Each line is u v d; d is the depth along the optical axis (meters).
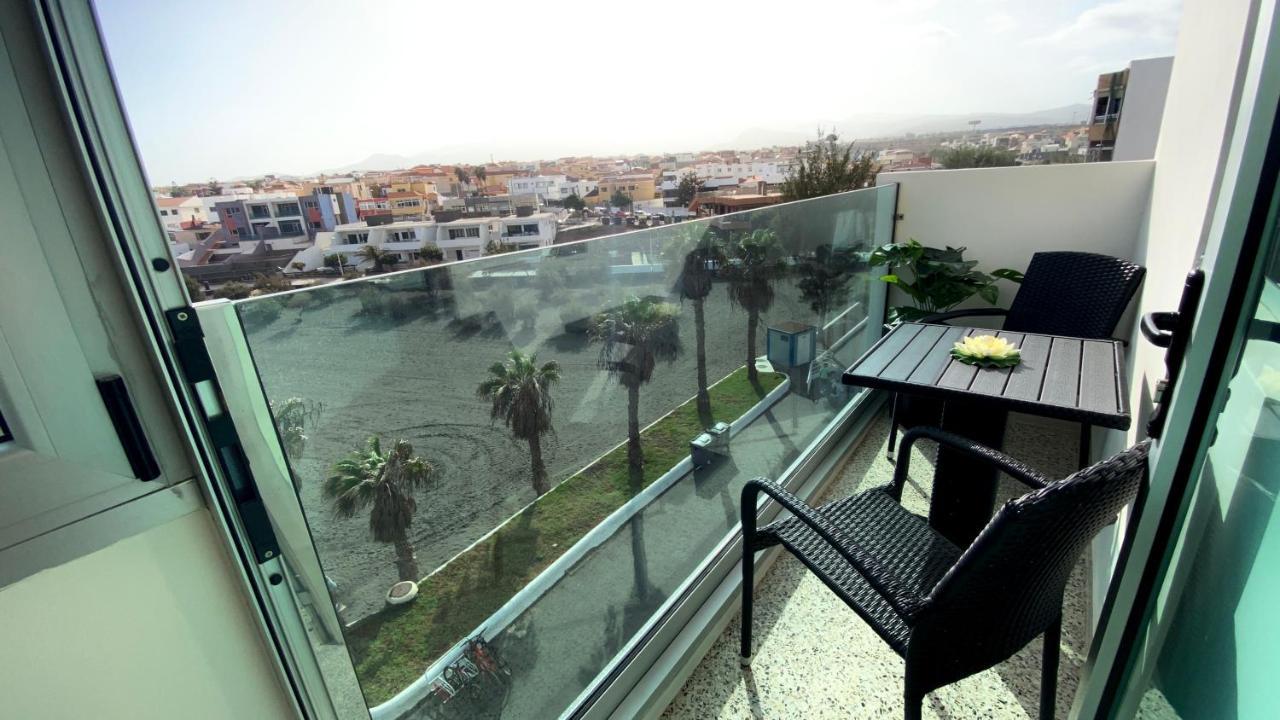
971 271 3.18
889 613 1.25
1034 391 1.63
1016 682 1.61
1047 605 1.18
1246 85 0.88
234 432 0.73
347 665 0.94
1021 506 0.89
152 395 0.65
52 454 0.58
